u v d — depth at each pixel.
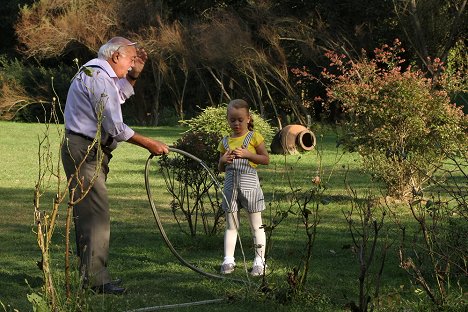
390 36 36.03
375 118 11.62
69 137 6.33
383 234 9.20
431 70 15.03
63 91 42.41
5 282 6.77
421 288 6.30
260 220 7.09
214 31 35.84
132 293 6.39
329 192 13.45
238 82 40.88
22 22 42.75
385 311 5.45
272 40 35.62
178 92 41.81
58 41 41.50
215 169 8.66
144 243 8.77
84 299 5.07
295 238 9.05
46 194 13.41
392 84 11.55
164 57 40.41
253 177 7.09
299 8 37.31
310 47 35.22
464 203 7.08
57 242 8.80
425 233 6.14
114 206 11.93
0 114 42.81
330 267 7.44
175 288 6.57
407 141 11.55
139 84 42.62
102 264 6.38
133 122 43.31
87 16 41.25
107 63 6.43
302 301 6.02
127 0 40.59
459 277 6.61
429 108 11.53
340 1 36.06
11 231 9.71
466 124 11.78
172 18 42.97
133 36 39.97
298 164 18.80
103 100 6.29
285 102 38.56
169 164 8.73
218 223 9.40
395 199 11.56
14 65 43.81
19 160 19.53
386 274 7.12
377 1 35.16
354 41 36.31
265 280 6.35
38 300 4.86
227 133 21.33
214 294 6.33
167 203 12.23
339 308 5.89
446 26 34.09
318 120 37.06
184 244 8.48
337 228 9.80
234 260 7.52
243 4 40.03
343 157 20.56
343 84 12.08
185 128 36.62
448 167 16.19
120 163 18.64
